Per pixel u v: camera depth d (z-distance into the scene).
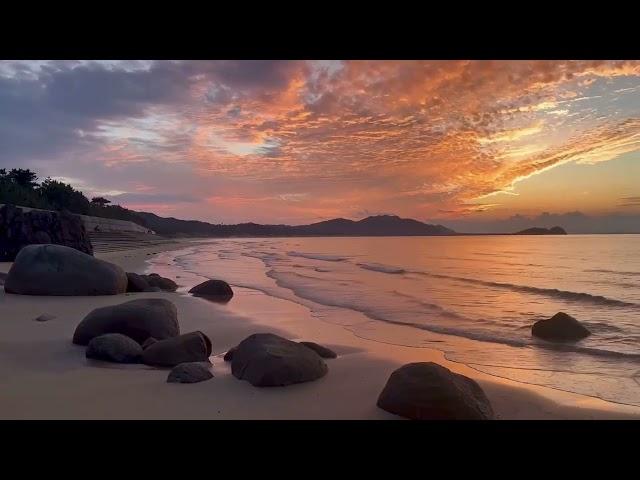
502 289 19.22
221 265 33.53
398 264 34.50
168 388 6.24
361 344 9.83
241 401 5.83
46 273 14.84
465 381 5.77
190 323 11.82
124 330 8.58
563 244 69.06
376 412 5.47
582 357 8.77
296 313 13.58
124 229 78.06
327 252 55.06
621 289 19.02
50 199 60.91
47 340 8.81
